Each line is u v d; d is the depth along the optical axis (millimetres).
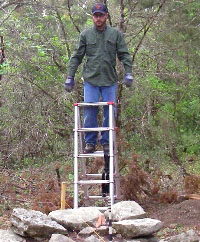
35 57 10688
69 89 7562
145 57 10367
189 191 8625
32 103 10891
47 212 7547
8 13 10898
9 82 10977
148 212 7645
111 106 7090
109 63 7406
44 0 10617
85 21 10773
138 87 10250
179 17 10734
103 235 6078
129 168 8602
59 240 5617
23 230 5875
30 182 10141
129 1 9992
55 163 10500
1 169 10461
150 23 9867
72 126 10688
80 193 8867
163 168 10461
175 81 11469
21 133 10953
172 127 11195
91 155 7211
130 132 10164
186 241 5707
